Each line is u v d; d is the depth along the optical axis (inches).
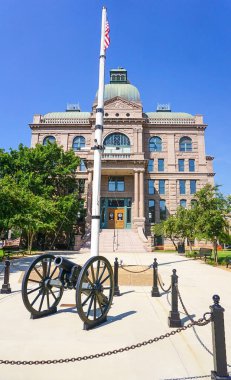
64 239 1595.7
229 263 771.4
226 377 165.0
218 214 827.4
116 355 209.6
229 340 240.2
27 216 914.1
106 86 2037.4
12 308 329.1
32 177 1346.0
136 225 1561.3
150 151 1862.7
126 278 520.1
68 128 1894.7
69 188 1648.6
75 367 189.9
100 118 596.7
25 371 183.8
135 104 1871.3
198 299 387.5
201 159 1847.9
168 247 1638.8
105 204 1722.4
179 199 1788.9
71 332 254.5
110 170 1659.7
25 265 737.0
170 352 216.2
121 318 300.4
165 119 1914.4
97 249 537.0
